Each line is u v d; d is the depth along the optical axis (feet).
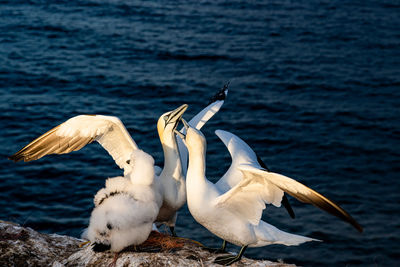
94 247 22.53
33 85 87.56
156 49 110.42
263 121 80.94
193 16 137.39
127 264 22.04
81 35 116.47
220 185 24.57
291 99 89.76
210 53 109.60
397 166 71.00
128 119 76.89
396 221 58.80
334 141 76.69
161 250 23.93
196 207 23.32
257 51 113.09
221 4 151.84
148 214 22.45
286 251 52.29
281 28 130.62
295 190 20.27
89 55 104.83
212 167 66.18
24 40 110.83
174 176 25.72
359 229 18.93
